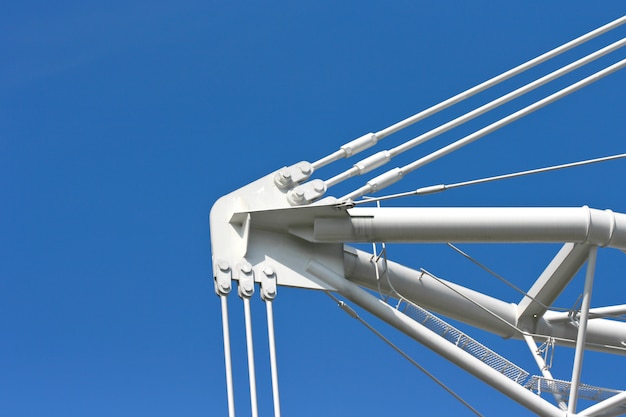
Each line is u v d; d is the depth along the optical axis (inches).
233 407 732.0
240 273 772.6
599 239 824.9
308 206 790.5
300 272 795.4
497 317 914.7
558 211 821.2
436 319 850.8
